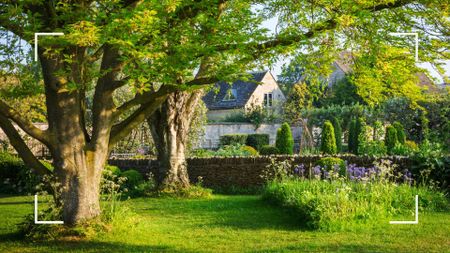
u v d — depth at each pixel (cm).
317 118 3256
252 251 707
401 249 712
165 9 609
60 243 748
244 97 4212
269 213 1036
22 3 600
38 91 773
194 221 960
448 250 705
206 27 699
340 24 684
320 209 879
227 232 851
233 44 685
